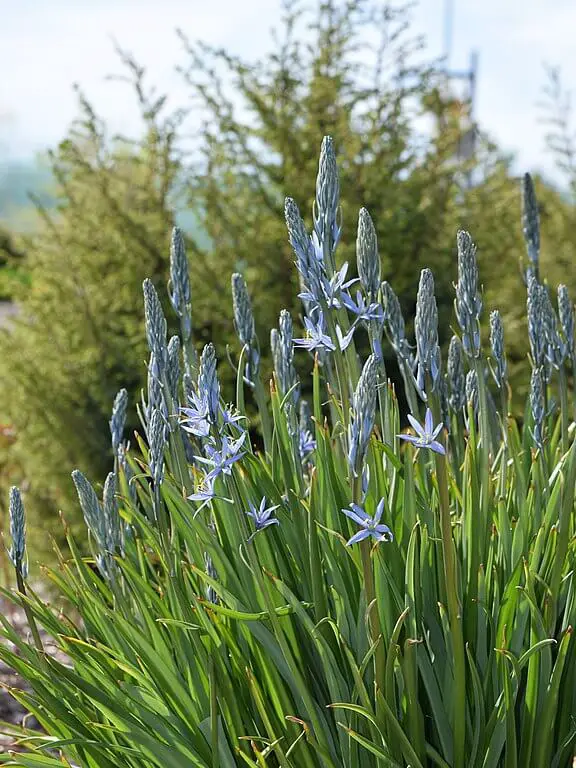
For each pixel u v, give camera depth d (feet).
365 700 6.36
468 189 20.47
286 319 7.98
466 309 7.02
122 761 7.39
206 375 6.29
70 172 19.12
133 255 18.65
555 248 25.70
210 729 7.02
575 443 6.90
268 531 7.37
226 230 18.70
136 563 8.96
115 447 8.85
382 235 18.49
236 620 7.33
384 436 7.43
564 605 7.54
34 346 19.20
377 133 19.39
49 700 7.20
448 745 6.84
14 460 19.76
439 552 7.17
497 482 8.55
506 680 6.56
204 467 8.01
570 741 7.18
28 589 7.69
